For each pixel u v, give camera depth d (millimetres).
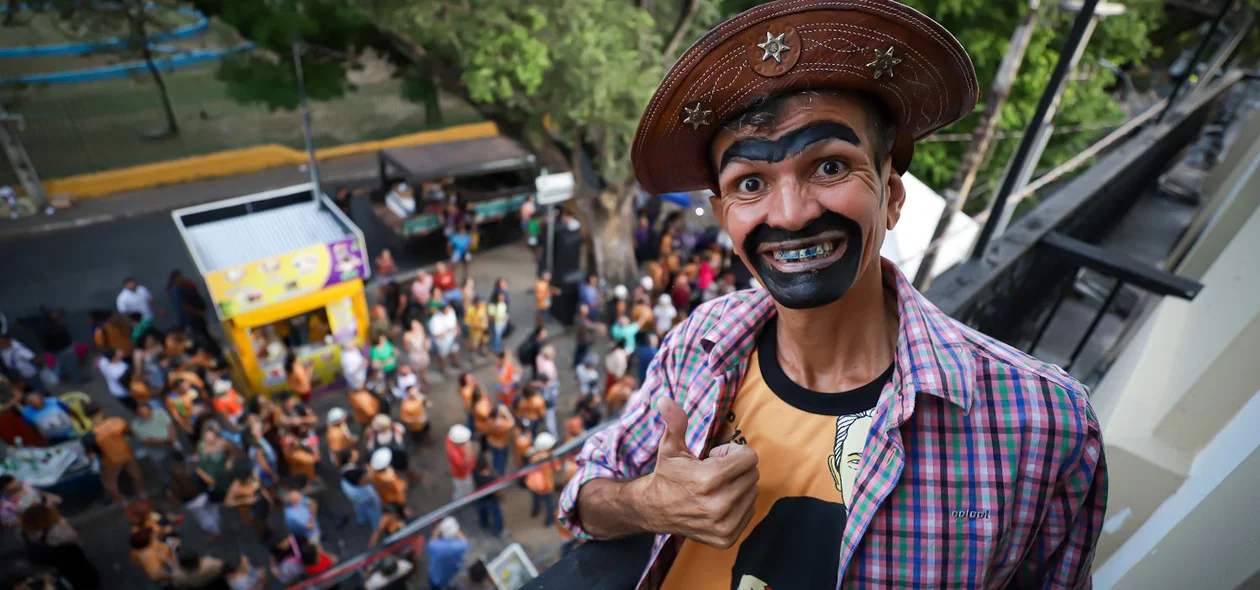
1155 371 2889
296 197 11961
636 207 15172
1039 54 9148
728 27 1023
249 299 9766
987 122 5285
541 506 9391
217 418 9586
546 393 9805
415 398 9867
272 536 8625
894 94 1083
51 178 17109
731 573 1312
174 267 15109
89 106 18641
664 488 1213
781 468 1288
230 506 8391
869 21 984
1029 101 9367
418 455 10328
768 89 1056
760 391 1356
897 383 1150
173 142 18719
